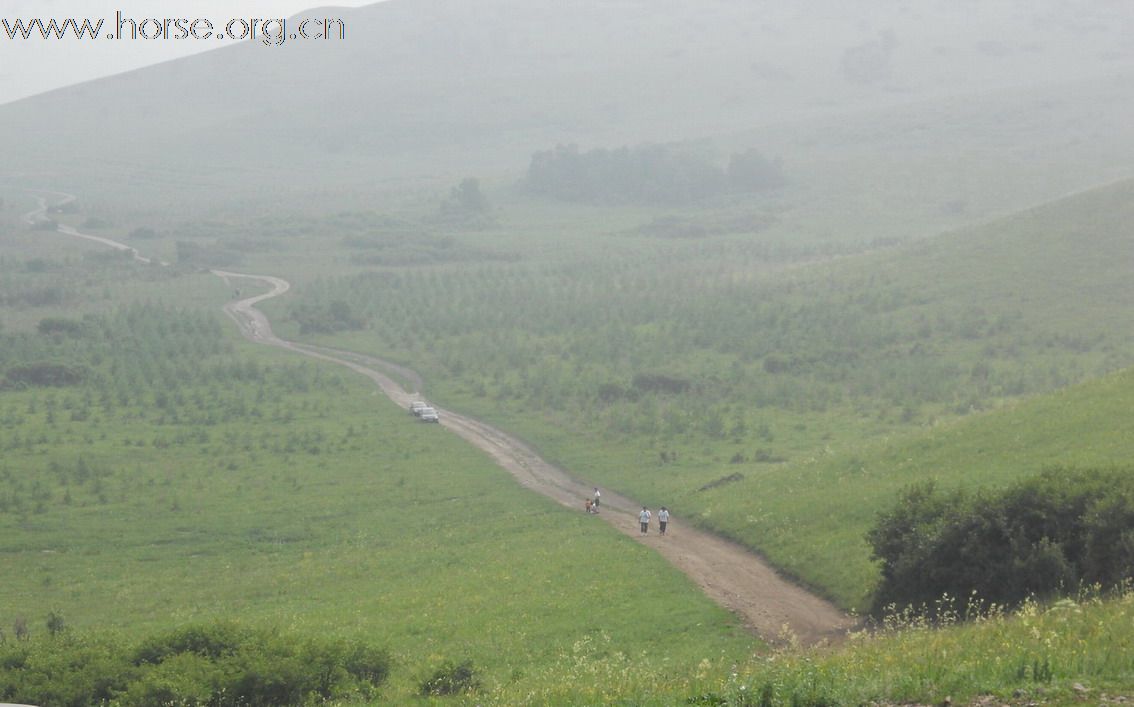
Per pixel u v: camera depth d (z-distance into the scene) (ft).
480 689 119.34
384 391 590.55
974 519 152.15
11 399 542.57
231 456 423.23
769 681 72.90
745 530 248.32
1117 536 137.49
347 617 190.90
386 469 402.31
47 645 131.23
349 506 342.64
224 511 335.26
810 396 510.58
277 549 290.76
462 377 619.67
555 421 494.59
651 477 370.53
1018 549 145.69
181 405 537.65
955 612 135.03
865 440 406.62
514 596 196.85
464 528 302.86
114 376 597.93
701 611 174.81
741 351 624.18
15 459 406.62
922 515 163.73
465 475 390.83
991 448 244.83
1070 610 96.07
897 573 159.63
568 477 390.21
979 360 554.05
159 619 210.79
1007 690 67.46
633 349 647.56
